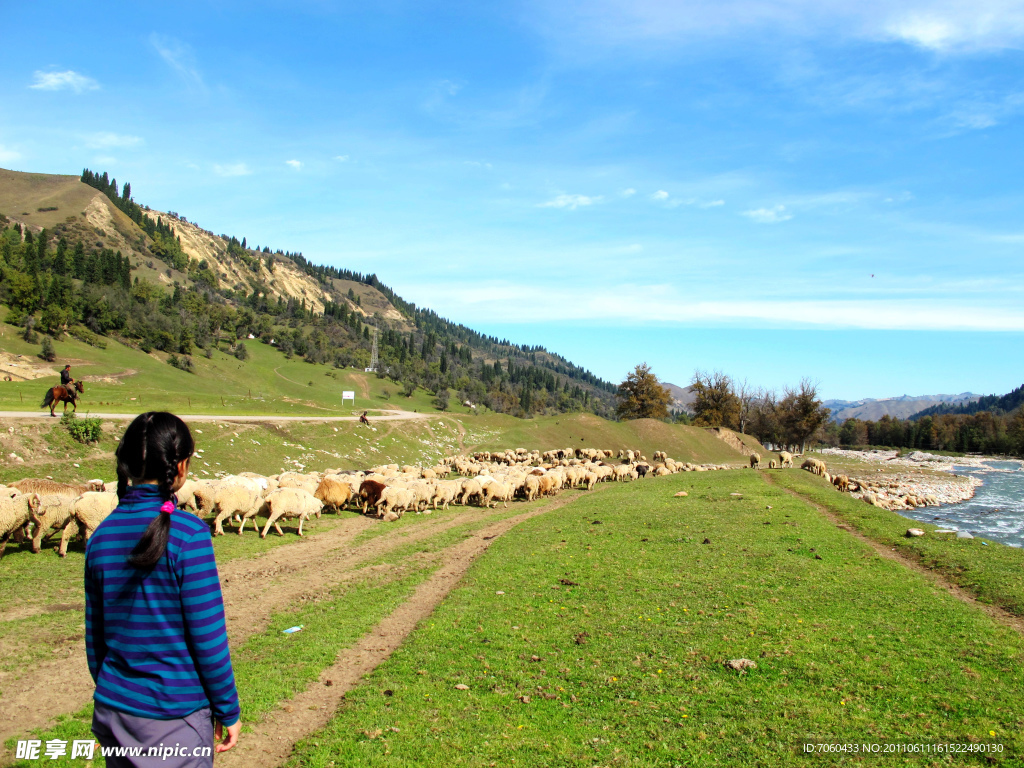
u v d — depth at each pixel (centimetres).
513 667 1068
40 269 15412
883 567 1755
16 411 3888
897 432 18650
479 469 4719
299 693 978
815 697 935
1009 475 9925
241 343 17012
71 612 1292
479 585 1580
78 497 1706
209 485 2156
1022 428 15425
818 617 1304
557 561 1825
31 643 1123
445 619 1312
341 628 1273
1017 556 1848
